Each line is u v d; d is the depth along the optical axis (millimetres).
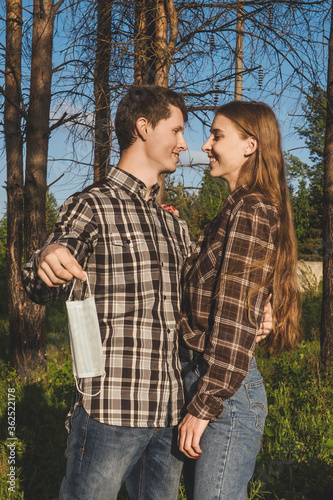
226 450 1870
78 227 1816
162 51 5879
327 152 6867
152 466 2051
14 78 6984
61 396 5285
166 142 2068
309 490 3350
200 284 1946
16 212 7004
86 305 1716
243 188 2018
